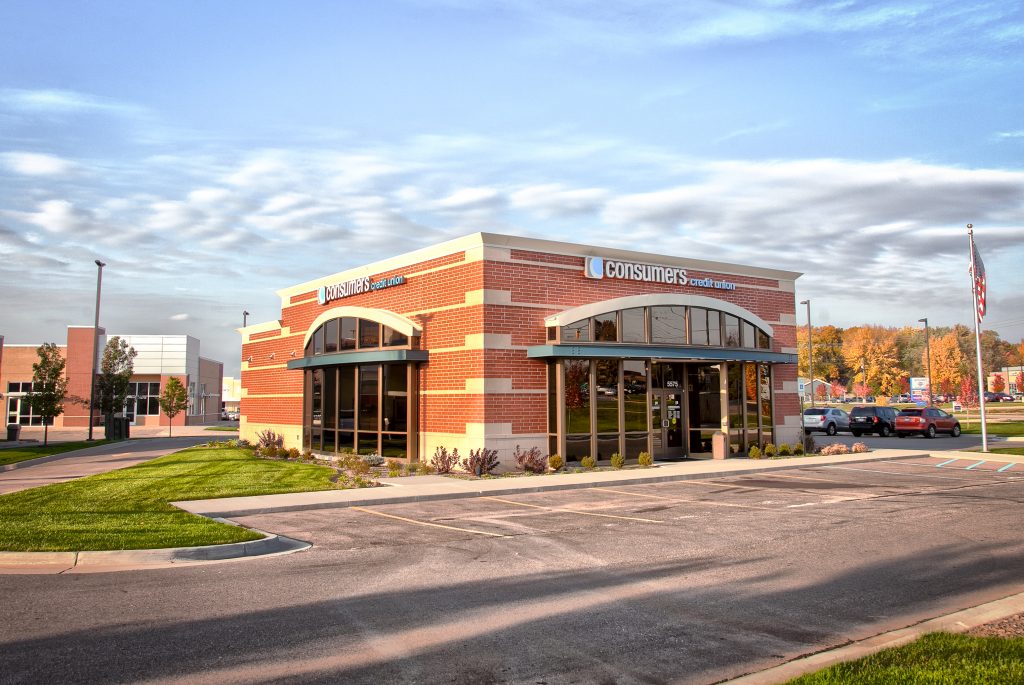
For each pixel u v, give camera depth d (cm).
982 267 3031
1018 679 530
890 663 572
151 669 604
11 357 6475
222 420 9662
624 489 1869
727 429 2655
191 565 1006
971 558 1014
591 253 2428
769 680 565
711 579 904
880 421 4312
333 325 2833
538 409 2281
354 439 2653
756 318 2745
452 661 625
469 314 2258
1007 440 3912
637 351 2356
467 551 1086
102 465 2697
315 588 872
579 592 846
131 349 5038
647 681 583
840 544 1118
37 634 694
